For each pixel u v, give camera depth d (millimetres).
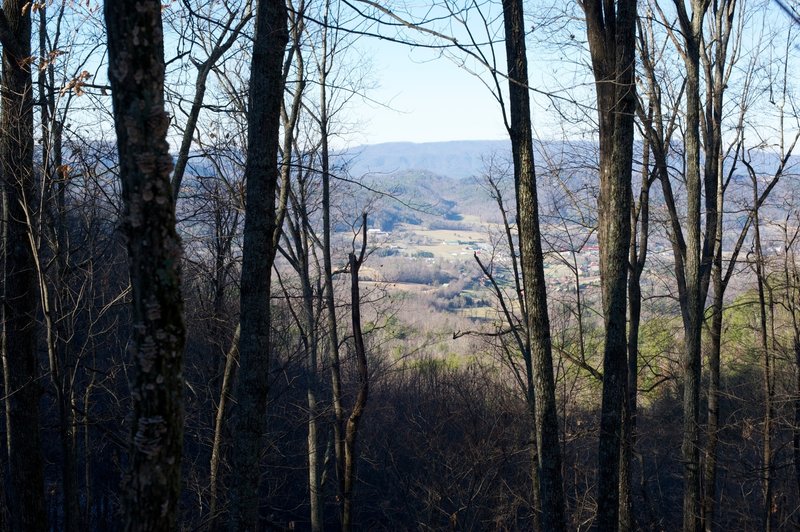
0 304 8547
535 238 7906
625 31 8336
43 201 8078
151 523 3389
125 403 13617
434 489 16047
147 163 3316
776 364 18000
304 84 12922
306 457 18906
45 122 8523
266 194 6676
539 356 7957
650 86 12883
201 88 9344
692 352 12836
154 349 3373
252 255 6648
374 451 18594
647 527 16000
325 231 15438
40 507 8023
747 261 14352
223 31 9914
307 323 16828
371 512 19703
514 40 7664
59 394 8680
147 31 3295
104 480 17469
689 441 12828
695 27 12594
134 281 3395
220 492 12859
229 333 13891
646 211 12875
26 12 8047
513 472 17719
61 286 9297
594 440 16547
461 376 19766
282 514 19156
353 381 18859
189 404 13711
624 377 8531
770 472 14688
